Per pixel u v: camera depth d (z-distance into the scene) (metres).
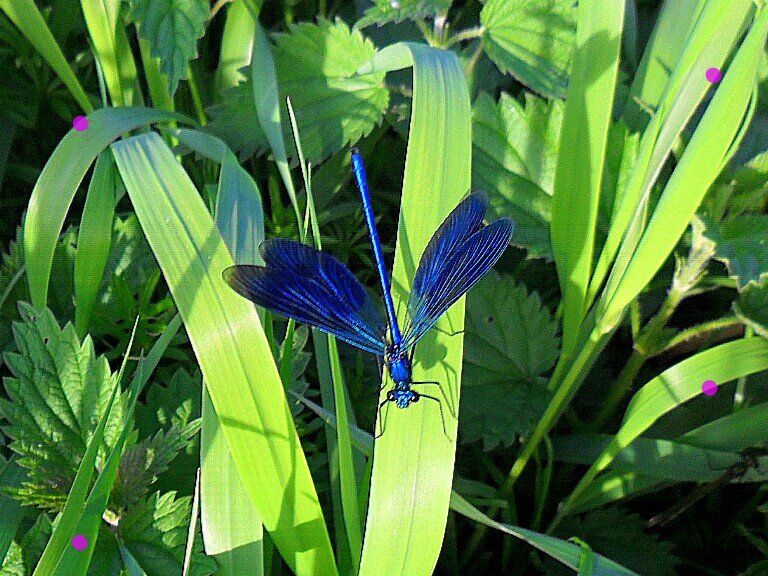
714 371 0.30
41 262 0.30
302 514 0.26
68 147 0.30
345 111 0.35
